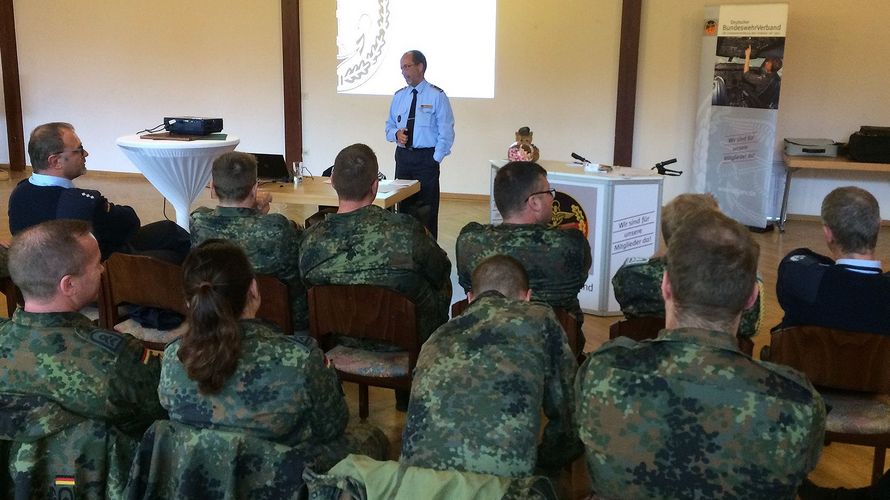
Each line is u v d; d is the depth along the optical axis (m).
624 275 2.66
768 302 4.87
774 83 6.71
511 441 1.66
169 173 3.98
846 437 2.38
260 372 1.76
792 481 1.42
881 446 2.36
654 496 1.48
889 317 2.35
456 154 8.38
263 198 3.59
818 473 2.79
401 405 3.25
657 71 7.69
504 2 7.91
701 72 7.12
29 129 9.62
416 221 2.81
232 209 2.94
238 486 1.71
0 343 1.87
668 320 1.60
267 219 2.92
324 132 8.75
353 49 8.45
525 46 7.95
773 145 6.81
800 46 7.23
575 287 2.78
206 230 2.93
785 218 7.20
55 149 3.28
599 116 7.91
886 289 2.34
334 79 8.58
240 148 9.07
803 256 2.57
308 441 1.87
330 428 1.91
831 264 2.50
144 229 3.61
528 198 2.76
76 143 3.35
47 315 1.89
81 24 9.19
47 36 9.30
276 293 2.81
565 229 2.77
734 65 6.83
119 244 3.49
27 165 9.70
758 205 6.99
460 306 2.80
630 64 7.62
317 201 4.18
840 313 2.41
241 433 1.73
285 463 1.74
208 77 8.97
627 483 1.50
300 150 8.81
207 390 1.73
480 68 8.11
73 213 3.26
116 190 8.62
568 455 2.01
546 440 1.98
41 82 9.45
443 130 5.75
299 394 1.77
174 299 2.88
